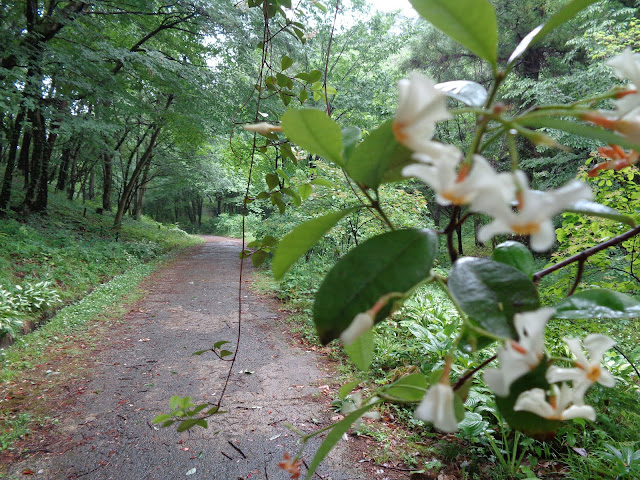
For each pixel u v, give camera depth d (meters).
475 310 0.45
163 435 3.30
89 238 11.81
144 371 4.53
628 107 0.39
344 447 3.10
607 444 2.46
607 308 0.60
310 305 7.01
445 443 3.03
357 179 0.54
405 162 0.52
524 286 0.47
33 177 11.18
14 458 2.98
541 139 0.35
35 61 7.61
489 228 0.31
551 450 2.85
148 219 24.30
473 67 11.54
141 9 9.52
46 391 3.98
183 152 18.11
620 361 3.31
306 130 0.52
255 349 5.22
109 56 8.73
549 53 9.79
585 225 2.65
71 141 13.45
